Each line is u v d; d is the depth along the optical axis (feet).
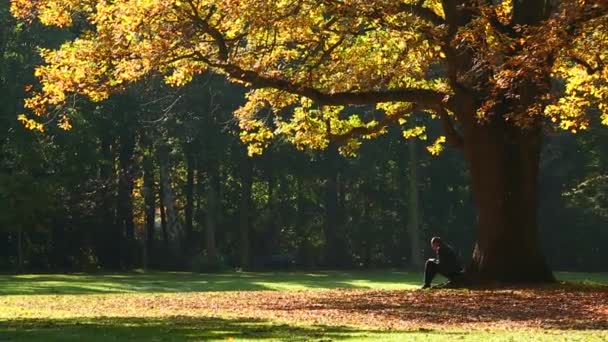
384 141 201.46
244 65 73.05
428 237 211.00
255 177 211.82
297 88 73.51
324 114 89.76
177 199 217.56
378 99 75.61
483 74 73.77
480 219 79.77
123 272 175.32
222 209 210.38
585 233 191.83
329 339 38.91
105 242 188.24
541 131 80.18
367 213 214.07
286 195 213.46
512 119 72.33
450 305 62.90
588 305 61.82
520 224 78.54
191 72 73.46
